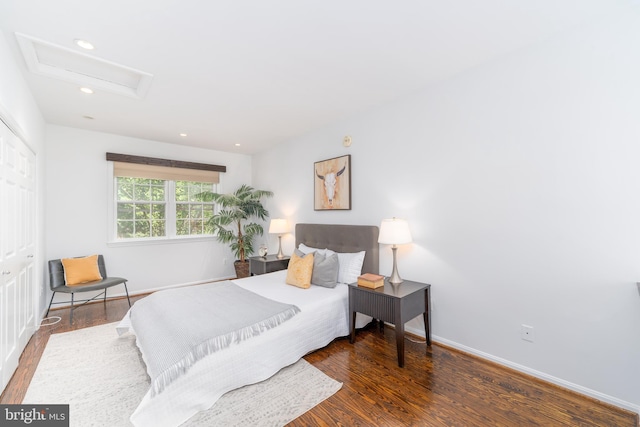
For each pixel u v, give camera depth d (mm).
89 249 3980
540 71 2047
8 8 1633
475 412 1734
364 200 3314
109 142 4145
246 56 2182
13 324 2211
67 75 2469
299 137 4293
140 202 4465
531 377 2092
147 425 1518
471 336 2432
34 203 2961
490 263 2312
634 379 1713
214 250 5168
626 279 1734
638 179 1694
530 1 1646
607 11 1755
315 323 2490
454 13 1734
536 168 2072
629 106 1721
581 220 1890
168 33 1898
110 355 2471
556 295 1992
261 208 5086
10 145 2172
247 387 1977
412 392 1928
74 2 1598
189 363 1699
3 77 1895
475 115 2387
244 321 2086
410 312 2393
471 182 2418
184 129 3953
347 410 1754
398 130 2967
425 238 2746
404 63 2312
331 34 1927
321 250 3512
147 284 4453
